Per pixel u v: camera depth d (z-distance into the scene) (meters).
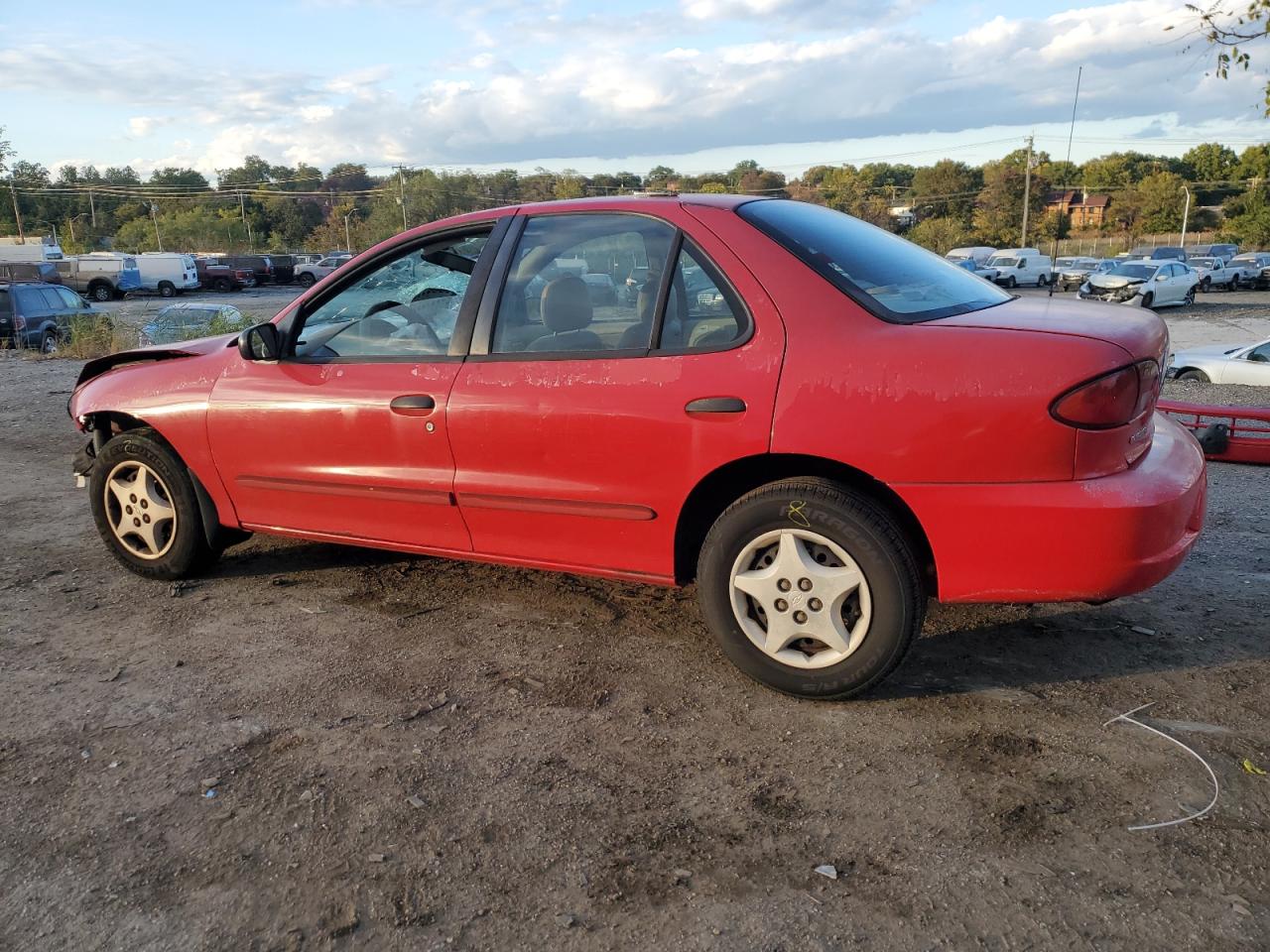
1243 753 2.79
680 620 3.92
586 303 3.40
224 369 4.18
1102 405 2.73
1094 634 3.67
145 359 4.66
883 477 2.91
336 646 3.74
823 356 2.97
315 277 55.72
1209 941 2.06
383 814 2.60
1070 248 77.31
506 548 3.66
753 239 3.19
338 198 114.69
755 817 2.56
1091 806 2.56
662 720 3.09
